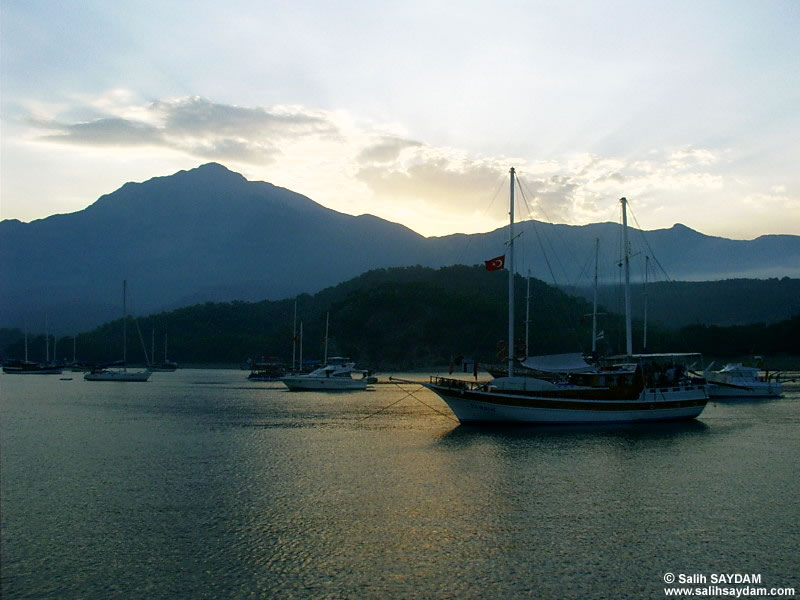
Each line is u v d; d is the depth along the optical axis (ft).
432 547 85.71
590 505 104.83
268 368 539.70
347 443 163.63
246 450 153.79
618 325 495.00
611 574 77.41
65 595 71.67
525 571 78.07
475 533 91.04
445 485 117.60
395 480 121.60
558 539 88.79
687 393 197.98
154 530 92.27
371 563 80.38
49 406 265.75
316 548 85.20
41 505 104.73
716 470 129.90
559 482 119.96
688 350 546.67
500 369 215.51
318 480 121.70
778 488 115.55
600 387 193.06
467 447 156.04
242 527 93.61
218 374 627.46
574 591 72.84
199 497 109.60
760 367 414.21
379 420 214.07
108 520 96.68
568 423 187.52
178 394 337.52
